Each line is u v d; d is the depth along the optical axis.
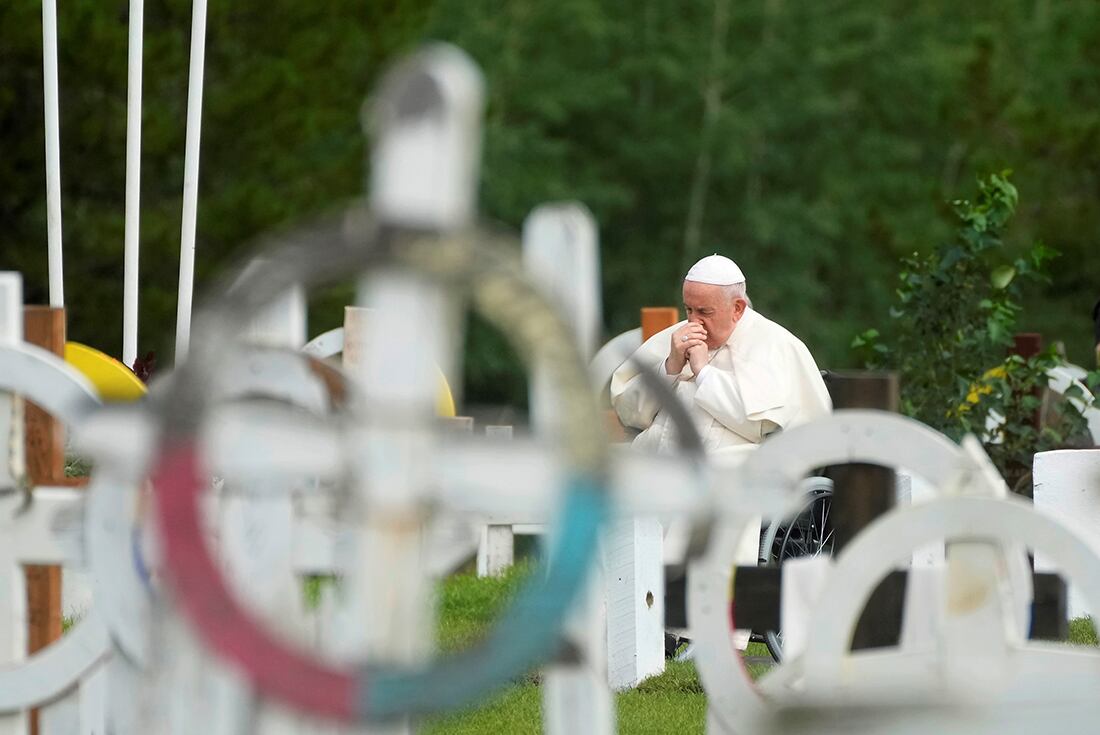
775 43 130.25
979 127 97.44
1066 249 94.50
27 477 15.19
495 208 121.56
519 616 10.02
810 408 30.83
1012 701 12.73
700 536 11.23
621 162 128.75
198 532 9.87
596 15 127.25
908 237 124.31
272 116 73.38
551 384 9.82
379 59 79.12
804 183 132.12
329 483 13.28
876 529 12.67
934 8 135.75
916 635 13.73
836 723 12.84
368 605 10.44
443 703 10.03
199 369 9.63
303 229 9.55
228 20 75.56
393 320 10.16
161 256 69.88
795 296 127.50
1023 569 13.27
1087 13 131.12
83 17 67.06
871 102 134.38
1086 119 104.62
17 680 14.38
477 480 10.75
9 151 68.88
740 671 13.15
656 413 30.84
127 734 13.47
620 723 21.58
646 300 128.75
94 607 14.20
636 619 24.39
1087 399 36.59
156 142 69.00
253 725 12.45
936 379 36.00
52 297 37.62
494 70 123.94
